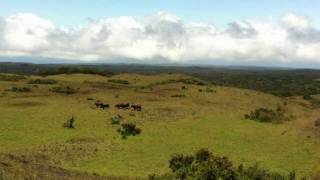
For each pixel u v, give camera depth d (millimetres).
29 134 60906
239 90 126688
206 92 118312
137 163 50688
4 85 114312
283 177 44500
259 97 118688
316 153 61219
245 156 57031
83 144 57281
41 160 48406
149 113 84500
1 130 62062
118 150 56062
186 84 133625
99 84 127875
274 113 92688
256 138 68500
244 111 95812
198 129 72062
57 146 55281
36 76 150000
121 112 83125
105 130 66375
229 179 41031
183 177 41625
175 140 63219
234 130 73188
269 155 58469
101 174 43531
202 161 43688
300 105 119688
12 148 52938
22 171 31812
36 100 92625
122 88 123188
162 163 51062
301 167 53375
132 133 64750
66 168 45594
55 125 67750
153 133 66750
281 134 73125
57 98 98000
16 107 83000
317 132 77250
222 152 58344
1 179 28062
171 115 83875
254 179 42938
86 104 90938
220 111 93062
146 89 122938
